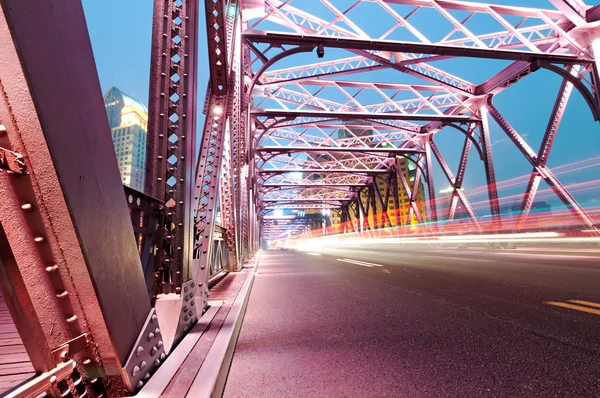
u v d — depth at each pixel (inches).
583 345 120.3
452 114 1080.2
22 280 51.1
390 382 98.9
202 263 168.4
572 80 650.2
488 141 946.7
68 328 60.2
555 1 596.7
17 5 42.6
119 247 70.3
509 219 832.9
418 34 636.7
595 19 593.3
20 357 101.1
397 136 1502.2
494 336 136.0
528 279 274.7
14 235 50.1
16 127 46.1
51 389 55.8
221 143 201.6
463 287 254.2
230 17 322.3
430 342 133.6
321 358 122.5
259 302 245.3
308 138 1477.6
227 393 95.7
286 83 840.3
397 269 409.1
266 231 7027.6
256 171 1470.2
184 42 129.0
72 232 52.1
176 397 71.6
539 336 132.5
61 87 51.7
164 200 123.2
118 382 70.7
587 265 360.5
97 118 63.7
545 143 721.6
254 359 124.2
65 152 50.7
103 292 60.4
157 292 121.3
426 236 1316.4
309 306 221.3
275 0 653.9
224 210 397.7
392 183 1747.0
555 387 90.5
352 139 1483.8
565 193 682.8
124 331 70.3
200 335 124.4
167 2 127.7
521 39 643.5
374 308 202.7
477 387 92.7
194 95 135.8
